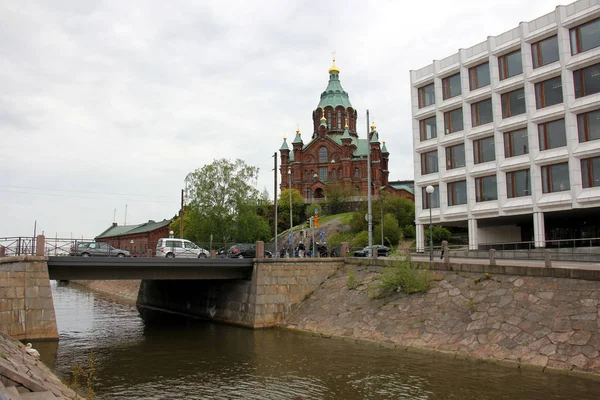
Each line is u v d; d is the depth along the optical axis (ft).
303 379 63.72
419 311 86.53
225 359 76.38
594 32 126.52
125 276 104.78
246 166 239.91
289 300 110.93
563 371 60.64
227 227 229.86
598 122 124.77
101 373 68.95
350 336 89.66
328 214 298.56
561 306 70.38
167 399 56.90
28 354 65.51
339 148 343.67
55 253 103.86
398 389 57.77
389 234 207.00
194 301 137.18
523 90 140.97
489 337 72.43
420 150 168.55
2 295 86.22
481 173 148.36
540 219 133.69
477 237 150.20
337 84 380.17
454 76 160.66
